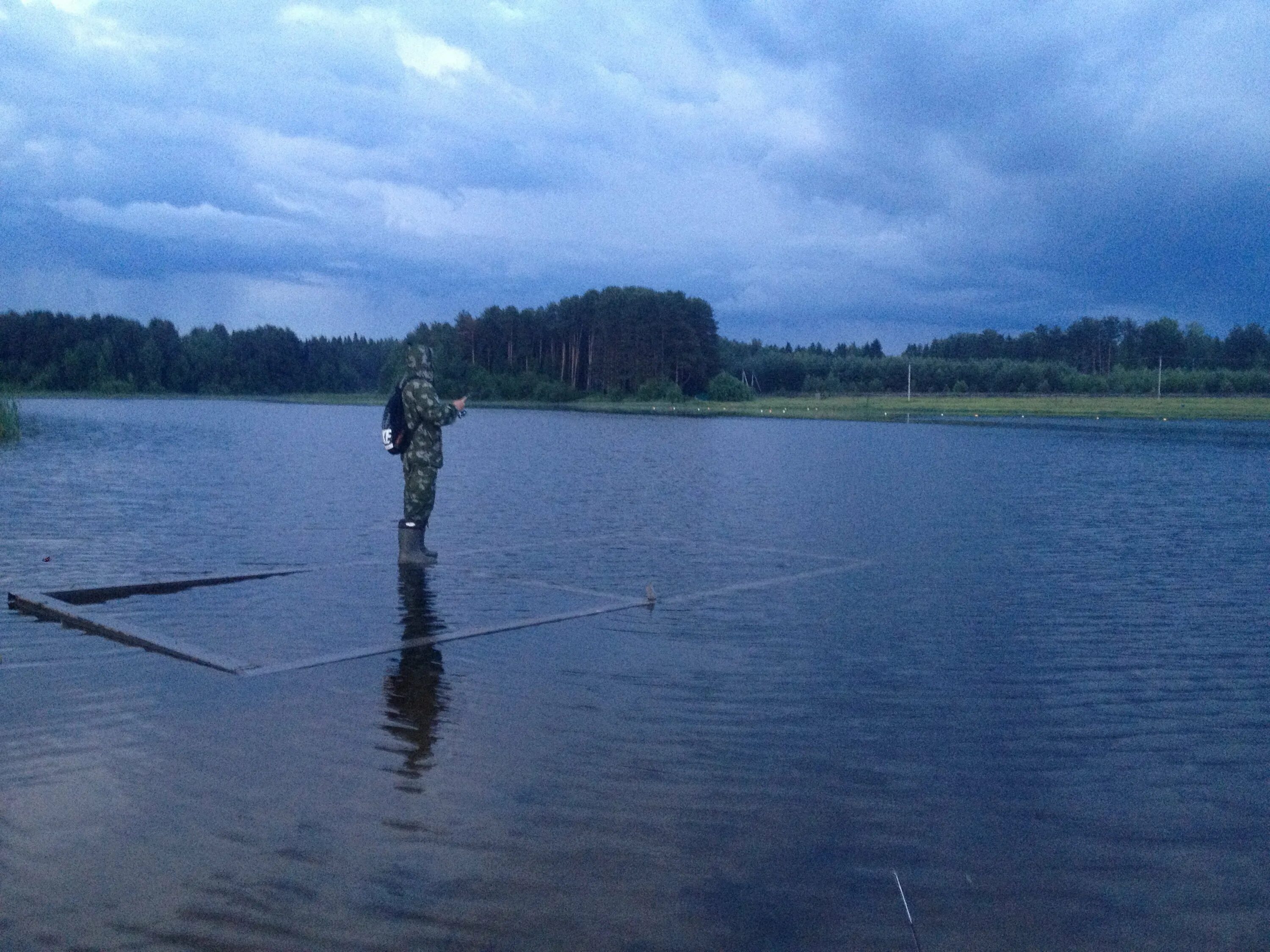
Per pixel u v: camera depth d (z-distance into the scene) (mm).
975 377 103250
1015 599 9539
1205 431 44438
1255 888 4105
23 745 5430
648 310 97438
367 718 5902
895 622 8586
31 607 8555
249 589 9617
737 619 8648
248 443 33000
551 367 107062
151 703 6141
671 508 16625
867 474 23141
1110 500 17891
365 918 3748
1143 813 4781
